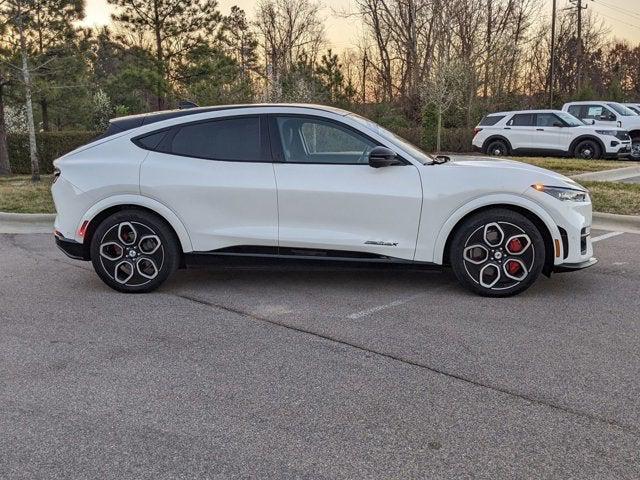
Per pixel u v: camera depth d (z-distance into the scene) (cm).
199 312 498
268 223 522
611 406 328
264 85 2867
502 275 512
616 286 551
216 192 522
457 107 2759
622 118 1970
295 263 527
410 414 323
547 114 1917
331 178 511
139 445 297
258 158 526
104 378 372
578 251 506
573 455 283
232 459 284
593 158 1827
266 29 4788
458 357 396
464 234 509
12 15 1486
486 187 496
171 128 543
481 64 2966
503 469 273
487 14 3173
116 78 2650
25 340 438
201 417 323
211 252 534
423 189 502
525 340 423
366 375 371
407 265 516
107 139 551
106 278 550
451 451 287
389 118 3017
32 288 575
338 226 514
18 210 970
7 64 1466
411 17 3253
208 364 392
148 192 529
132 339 438
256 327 460
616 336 429
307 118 525
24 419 323
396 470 273
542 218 498
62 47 1659
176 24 2572
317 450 290
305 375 373
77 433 308
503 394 344
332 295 536
